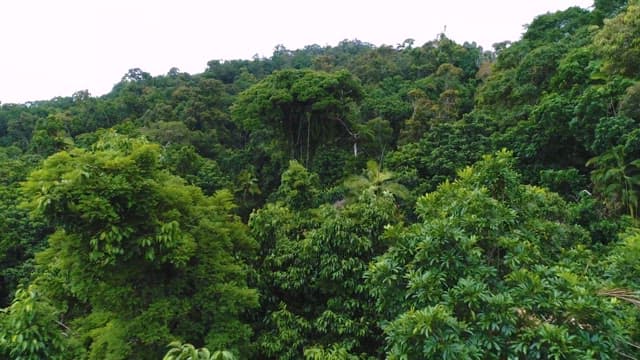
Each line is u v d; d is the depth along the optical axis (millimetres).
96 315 6277
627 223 13211
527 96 24562
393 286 4949
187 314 6184
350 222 7027
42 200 4488
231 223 7312
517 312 4027
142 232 5281
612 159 15320
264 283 7129
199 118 38688
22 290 4684
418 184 21516
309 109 28969
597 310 3740
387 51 53781
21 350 4137
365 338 6625
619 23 17891
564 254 6535
